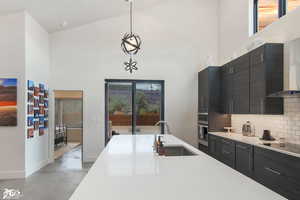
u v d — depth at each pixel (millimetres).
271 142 3605
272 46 3641
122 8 5891
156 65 6402
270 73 3623
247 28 4961
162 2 6465
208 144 5414
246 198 1227
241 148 3920
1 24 4676
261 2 4762
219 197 1240
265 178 3250
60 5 4832
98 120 6199
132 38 3537
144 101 6410
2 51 4668
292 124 3496
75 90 6160
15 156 4648
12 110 4637
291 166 2723
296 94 2969
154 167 1907
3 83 4637
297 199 2621
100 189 1370
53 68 6121
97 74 6234
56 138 8344
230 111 4941
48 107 6027
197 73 6477
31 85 4930
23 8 4609
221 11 6367
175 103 6422
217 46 6570
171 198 1227
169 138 3953
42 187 4098
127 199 1214
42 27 5621
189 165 1979
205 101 5652
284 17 3758
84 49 6219
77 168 5457
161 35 6449
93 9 5461
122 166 1939
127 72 6312
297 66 3025
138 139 3793
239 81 4527
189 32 6520
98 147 6180
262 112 3699
